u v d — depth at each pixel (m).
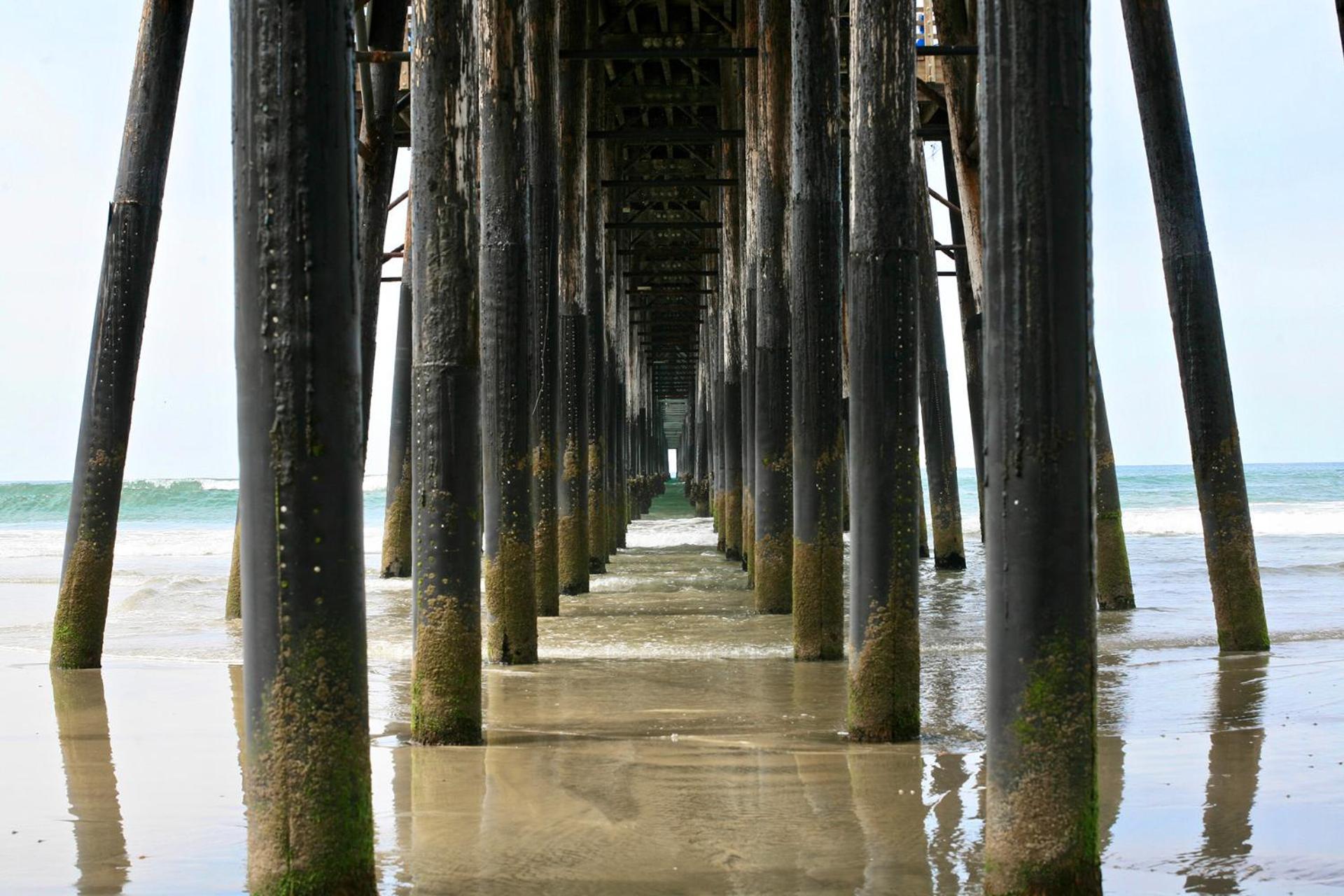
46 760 5.77
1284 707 6.74
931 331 16.97
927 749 5.76
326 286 3.37
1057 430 3.27
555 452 11.75
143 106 8.15
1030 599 3.27
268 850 3.37
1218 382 8.68
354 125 3.49
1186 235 8.56
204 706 7.16
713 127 23.91
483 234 8.93
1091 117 3.34
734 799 4.95
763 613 11.69
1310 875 3.95
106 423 8.39
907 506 5.86
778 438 11.57
